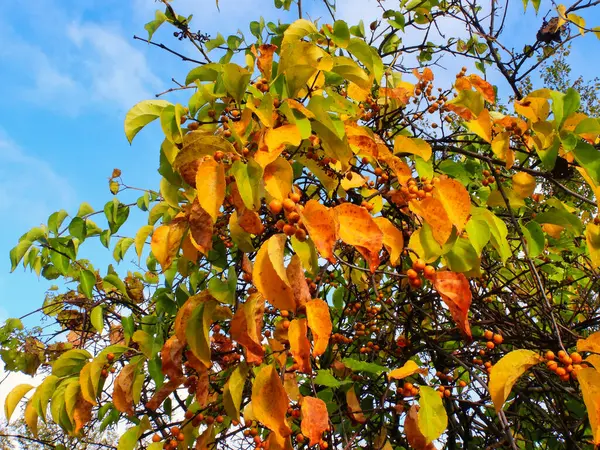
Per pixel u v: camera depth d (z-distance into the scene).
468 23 1.38
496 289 1.18
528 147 1.07
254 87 0.83
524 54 1.36
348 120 0.98
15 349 1.39
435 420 0.80
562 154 1.04
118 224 1.25
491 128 1.08
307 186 1.26
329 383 0.94
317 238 0.75
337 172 1.00
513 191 1.11
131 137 0.90
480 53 1.55
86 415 1.04
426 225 0.89
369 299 1.28
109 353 1.05
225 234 1.11
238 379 0.88
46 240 1.25
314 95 0.89
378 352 1.27
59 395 1.05
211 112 0.92
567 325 1.21
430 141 1.19
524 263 1.32
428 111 1.23
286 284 0.74
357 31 1.31
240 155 0.83
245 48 1.35
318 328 0.76
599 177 0.92
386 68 1.30
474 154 1.13
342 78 0.97
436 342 1.17
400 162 0.93
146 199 1.32
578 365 0.80
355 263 1.24
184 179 0.85
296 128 0.81
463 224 0.86
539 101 0.98
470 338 0.97
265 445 0.97
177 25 1.33
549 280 1.45
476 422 1.21
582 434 1.18
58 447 1.30
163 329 1.18
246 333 0.81
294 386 0.97
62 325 1.52
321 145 0.94
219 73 0.90
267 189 0.79
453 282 0.85
